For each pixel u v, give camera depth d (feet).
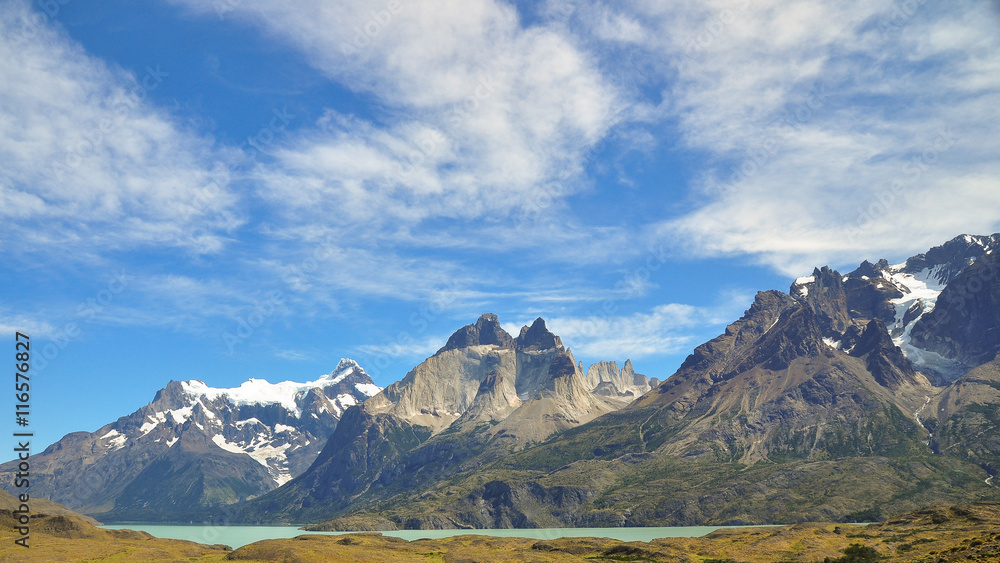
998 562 587.68
